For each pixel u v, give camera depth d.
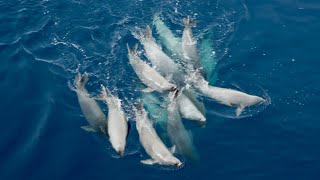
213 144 20.09
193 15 26.66
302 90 22.55
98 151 19.83
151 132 19.42
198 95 21.66
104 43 25.14
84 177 18.94
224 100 21.47
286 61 24.02
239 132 20.62
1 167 19.22
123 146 19.14
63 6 27.28
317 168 19.27
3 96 22.23
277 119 21.20
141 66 22.38
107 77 23.22
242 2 27.62
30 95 22.36
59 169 19.20
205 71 22.75
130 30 25.75
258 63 23.88
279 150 20.02
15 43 25.09
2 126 20.83
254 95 21.92
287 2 27.98
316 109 21.69
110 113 20.41
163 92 21.52
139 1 27.50
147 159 19.31
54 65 23.89
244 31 25.75
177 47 23.73
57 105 21.80
